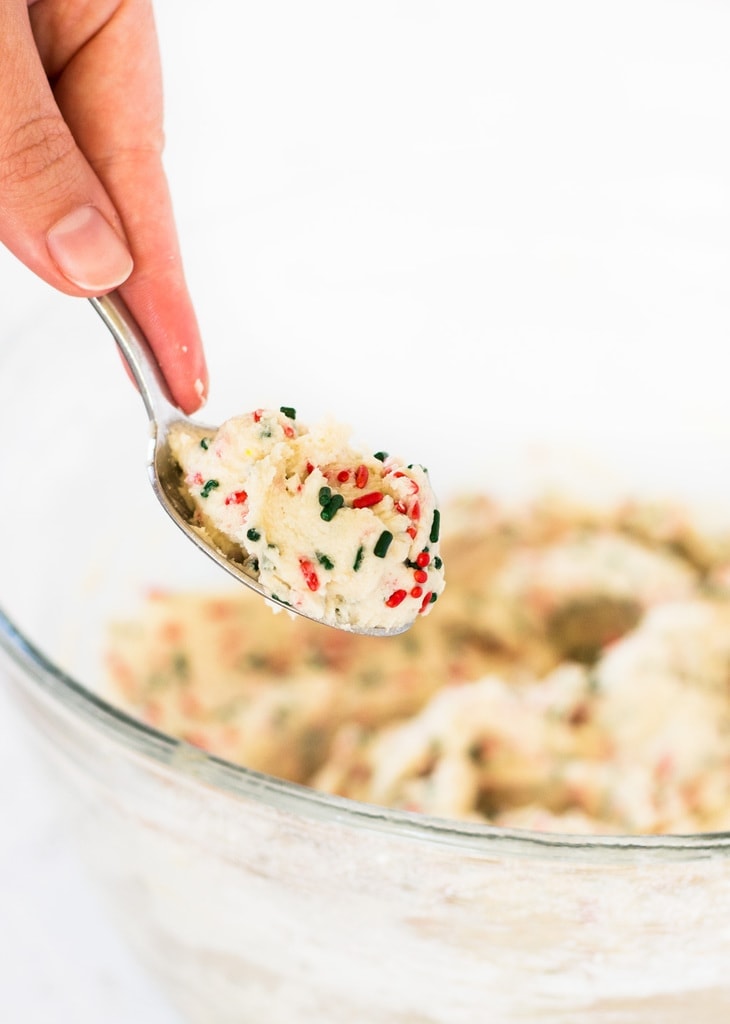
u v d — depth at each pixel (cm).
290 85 75
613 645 47
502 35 79
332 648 46
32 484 41
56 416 42
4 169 35
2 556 40
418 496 35
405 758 44
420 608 35
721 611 47
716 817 42
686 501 49
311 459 35
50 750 36
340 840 32
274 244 45
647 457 50
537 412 49
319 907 34
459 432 49
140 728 33
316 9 81
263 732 44
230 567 35
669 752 44
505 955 34
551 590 48
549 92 72
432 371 48
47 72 39
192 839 34
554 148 67
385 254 47
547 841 31
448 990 35
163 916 37
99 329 42
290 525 35
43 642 42
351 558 34
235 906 35
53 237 35
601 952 33
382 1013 37
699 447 49
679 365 49
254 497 34
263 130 72
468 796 43
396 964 35
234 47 78
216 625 46
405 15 80
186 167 69
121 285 38
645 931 33
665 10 81
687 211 47
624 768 43
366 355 48
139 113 39
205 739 44
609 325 48
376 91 74
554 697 45
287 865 33
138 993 42
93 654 44
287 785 32
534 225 47
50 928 44
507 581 48
